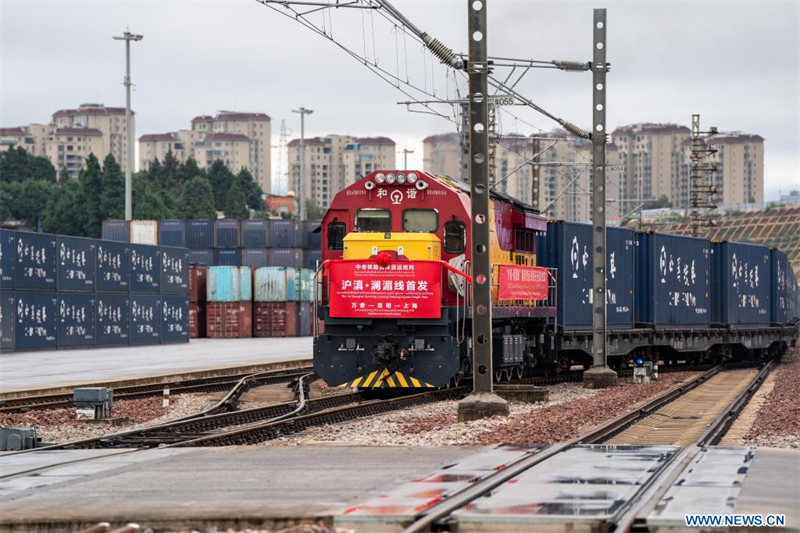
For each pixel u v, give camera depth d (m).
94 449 37.25
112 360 106.38
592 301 77.81
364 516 22.08
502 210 63.06
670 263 91.56
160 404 60.81
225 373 87.31
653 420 50.66
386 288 55.03
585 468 28.86
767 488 25.12
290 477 27.89
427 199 56.81
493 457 31.38
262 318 187.88
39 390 63.91
